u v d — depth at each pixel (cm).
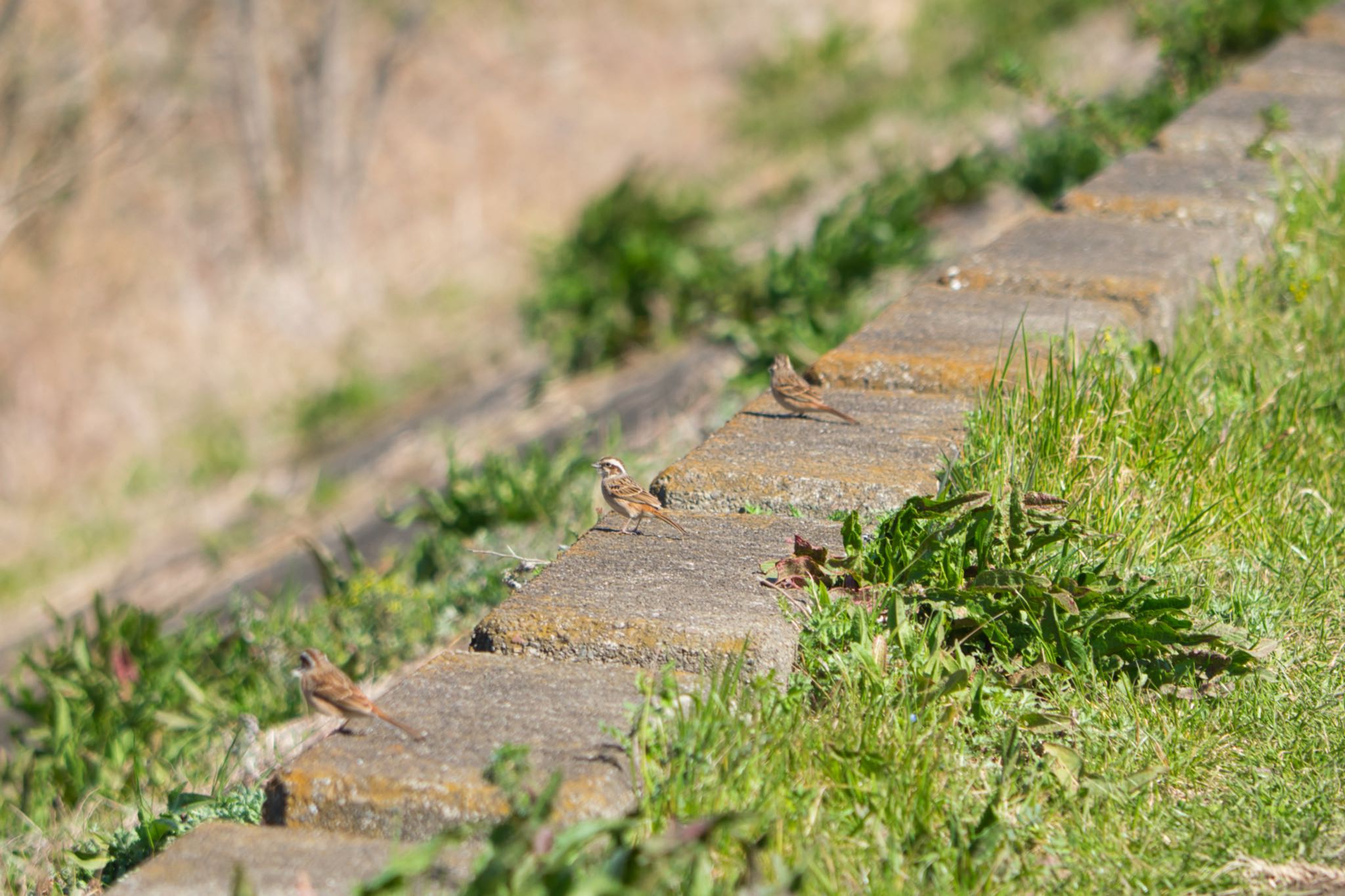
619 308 2856
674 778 763
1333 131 2048
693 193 3688
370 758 770
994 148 2981
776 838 727
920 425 1220
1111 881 746
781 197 3912
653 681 843
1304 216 1769
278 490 3331
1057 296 1527
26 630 2959
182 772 1427
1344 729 887
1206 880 753
